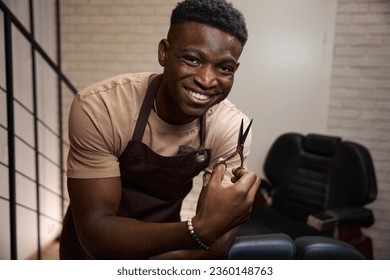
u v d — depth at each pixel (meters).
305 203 1.94
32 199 2.21
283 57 2.18
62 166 2.34
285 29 2.15
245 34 0.72
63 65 2.42
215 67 0.70
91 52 2.38
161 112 0.85
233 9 0.71
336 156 1.86
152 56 2.34
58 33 2.19
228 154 0.92
